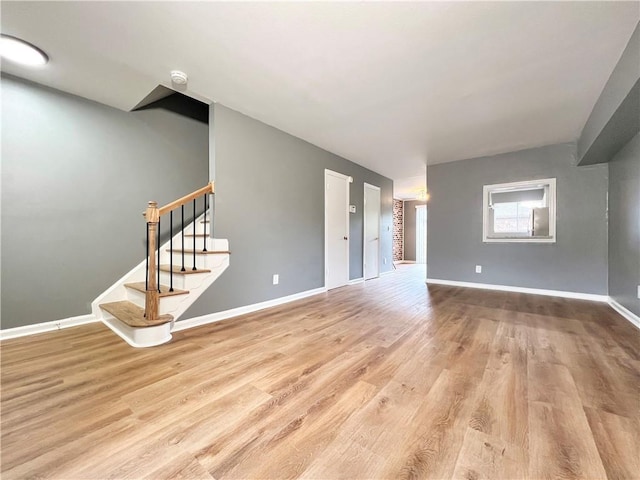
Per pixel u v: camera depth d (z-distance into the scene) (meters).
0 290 2.21
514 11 1.56
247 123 3.02
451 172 4.80
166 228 3.22
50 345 2.11
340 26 1.69
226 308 2.86
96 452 1.06
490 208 4.42
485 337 2.29
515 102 2.66
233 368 1.75
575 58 1.98
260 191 3.19
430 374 1.67
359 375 1.66
